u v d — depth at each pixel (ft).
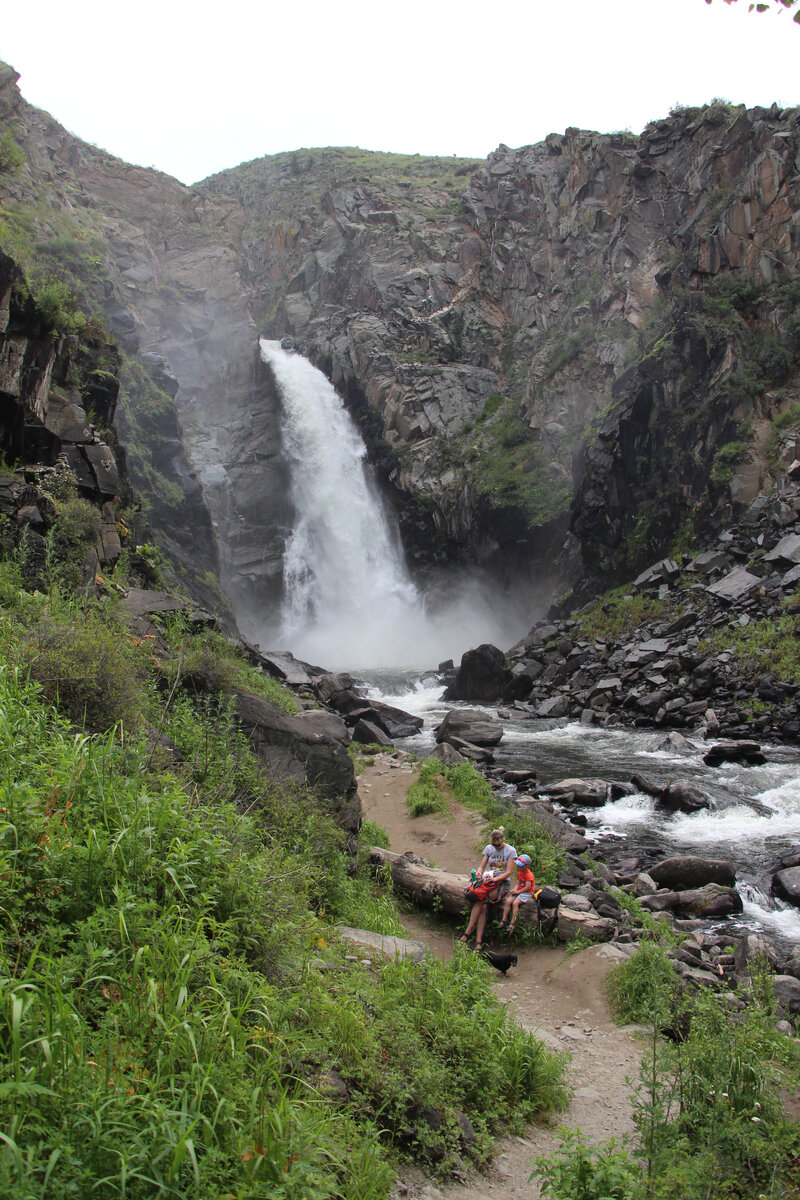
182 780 21.44
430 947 28.07
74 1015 10.26
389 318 184.65
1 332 49.90
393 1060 15.01
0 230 70.69
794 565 82.89
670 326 114.83
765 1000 19.80
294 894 18.60
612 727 76.23
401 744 75.15
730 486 96.68
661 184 140.56
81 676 22.43
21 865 12.55
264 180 310.04
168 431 137.18
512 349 171.83
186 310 190.60
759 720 67.05
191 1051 10.67
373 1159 12.03
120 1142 8.84
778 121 114.21
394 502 166.91
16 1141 8.57
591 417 136.36
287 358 194.29
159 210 206.49
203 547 135.95
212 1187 9.04
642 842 43.47
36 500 44.06
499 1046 17.92
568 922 28.07
